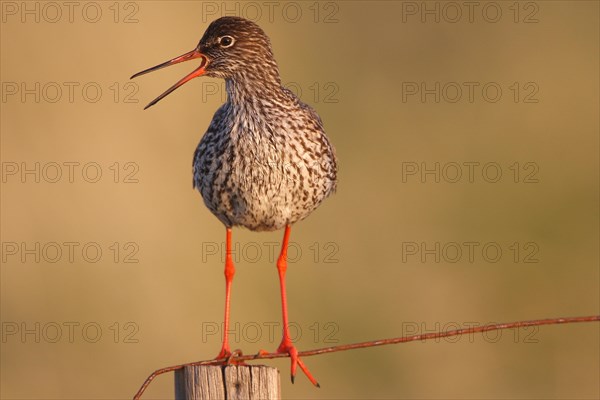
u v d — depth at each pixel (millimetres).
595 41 19219
